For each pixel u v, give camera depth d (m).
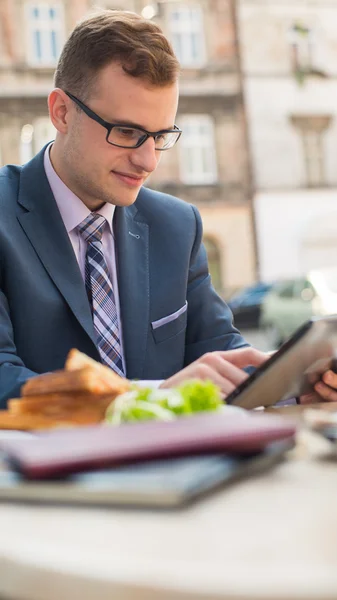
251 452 0.60
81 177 1.43
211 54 15.89
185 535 0.43
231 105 15.95
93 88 1.38
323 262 16.09
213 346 1.64
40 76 15.14
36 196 1.48
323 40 16.19
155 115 1.37
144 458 0.56
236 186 15.89
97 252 1.48
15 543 0.42
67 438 0.58
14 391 1.16
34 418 0.82
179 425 0.60
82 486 0.51
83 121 1.40
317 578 0.34
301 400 1.17
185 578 0.34
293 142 16.11
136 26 1.38
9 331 1.36
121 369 1.46
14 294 1.39
